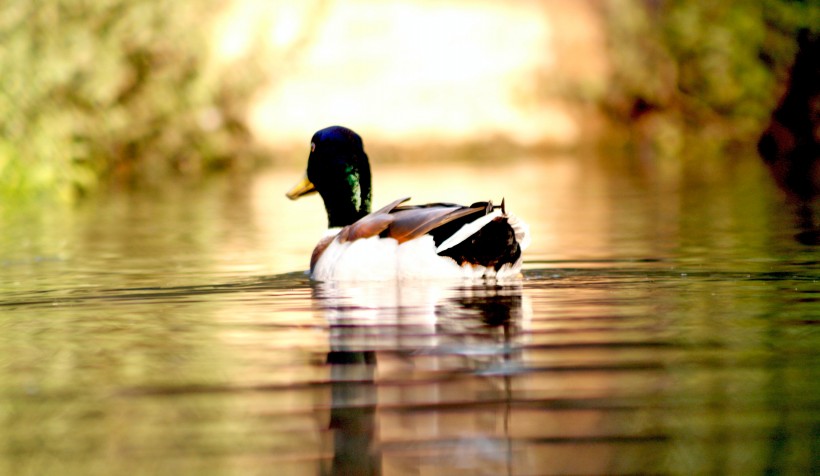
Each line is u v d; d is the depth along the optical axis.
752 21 32.62
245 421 5.75
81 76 24.69
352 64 32.25
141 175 27.64
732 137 32.78
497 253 9.83
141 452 5.32
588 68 34.16
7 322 8.67
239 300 9.43
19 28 23.42
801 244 12.62
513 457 5.10
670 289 9.48
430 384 6.31
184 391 6.34
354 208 11.35
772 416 5.61
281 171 29.08
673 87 33.69
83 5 24.78
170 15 27.59
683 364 6.64
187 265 12.12
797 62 30.28
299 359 7.02
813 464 4.97
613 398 5.95
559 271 10.74
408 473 5.02
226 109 29.92
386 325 8.01
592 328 7.73
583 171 27.05
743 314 8.20
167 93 28.02
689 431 5.41
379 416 5.75
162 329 8.19
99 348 7.56
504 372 6.52
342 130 11.41
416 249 9.81
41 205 21.50
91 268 12.05
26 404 6.18
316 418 5.77
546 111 33.41
